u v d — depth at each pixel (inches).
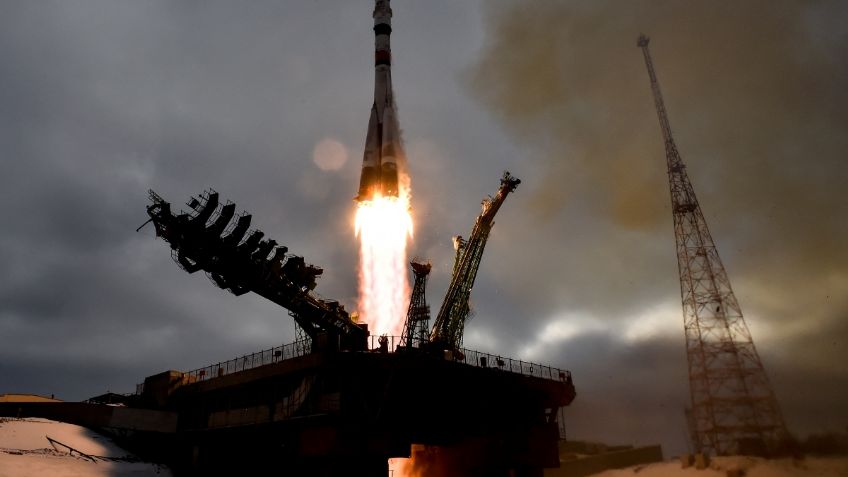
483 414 1818.4
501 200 2176.4
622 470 2605.8
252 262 1576.0
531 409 1974.7
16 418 1806.1
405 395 1578.5
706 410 2824.8
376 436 1464.1
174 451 1878.7
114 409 1839.3
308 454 1460.4
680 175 3353.8
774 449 2456.9
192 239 1510.8
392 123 2972.4
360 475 1427.2
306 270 1696.6
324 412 1419.8
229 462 1808.6
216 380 1779.0
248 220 1563.7
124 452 1756.9
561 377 2021.4
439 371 1557.6
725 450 2684.5
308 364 1466.5
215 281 1642.5
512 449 1840.6
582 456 2783.0
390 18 3339.1
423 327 1796.3
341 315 1785.2
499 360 1782.7
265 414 1599.4
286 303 1684.3
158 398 1988.2
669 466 2497.5
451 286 2062.0
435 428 1649.9
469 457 1895.9
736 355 2886.3
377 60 3193.9
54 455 1545.3
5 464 1370.6
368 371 1501.0
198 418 1856.5
